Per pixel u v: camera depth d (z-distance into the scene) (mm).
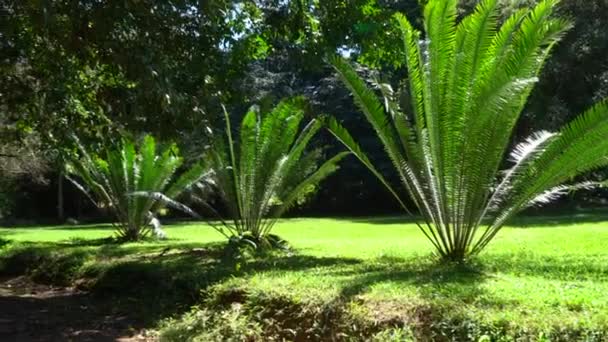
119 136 11094
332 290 7223
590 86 26297
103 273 11930
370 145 35031
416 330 5938
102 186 16984
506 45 8406
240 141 13453
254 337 7457
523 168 8562
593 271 7887
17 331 9094
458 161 8703
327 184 36531
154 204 17109
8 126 15781
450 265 8562
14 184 28969
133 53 8828
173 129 9820
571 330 5160
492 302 6020
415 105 9039
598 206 29375
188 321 8320
